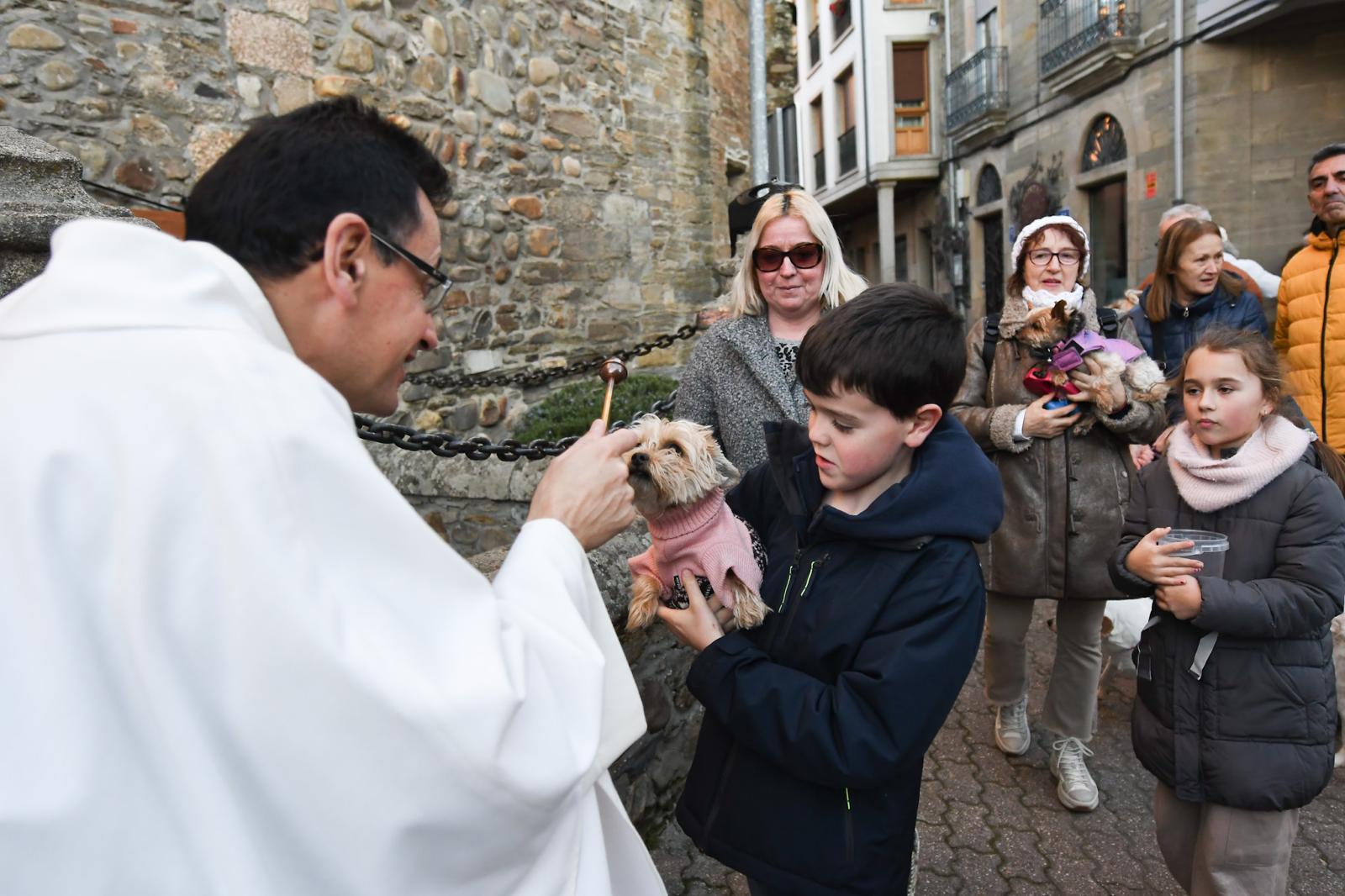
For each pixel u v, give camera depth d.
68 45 3.37
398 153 0.96
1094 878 2.27
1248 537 1.78
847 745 1.23
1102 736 3.00
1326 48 9.57
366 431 2.19
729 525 1.54
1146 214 11.56
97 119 3.46
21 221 1.42
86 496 0.67
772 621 1.47
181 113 3.71
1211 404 1.80
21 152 1.59
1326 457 1.91
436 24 4.88
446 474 4.35
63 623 0.64
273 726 0.66
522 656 0.84
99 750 0.64
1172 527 1.92
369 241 0.91
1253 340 1.80
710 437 1.60
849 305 1.33
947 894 2.22
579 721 0.88
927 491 1.31
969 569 1.31
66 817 0.62
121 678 0.65
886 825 1.35
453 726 0.72
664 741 2.44
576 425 4.97
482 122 5.26
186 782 0.65
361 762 0.68
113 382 0.70
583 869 0.92
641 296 6.78
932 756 2.90
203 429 0.69
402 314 0.97
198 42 3.76
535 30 5.69
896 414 1.30
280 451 0.70
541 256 5.79
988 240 17.78
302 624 0.67
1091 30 12.01
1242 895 1.74
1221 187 10.30
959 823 2.52
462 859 0.76
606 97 6.37
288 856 0.68
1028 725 3.07
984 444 2.61
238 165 0.90
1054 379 2.46
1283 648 1.69
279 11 4.05
